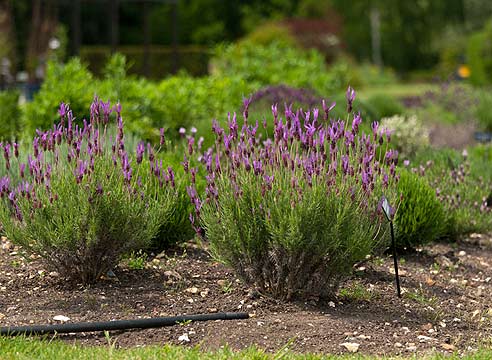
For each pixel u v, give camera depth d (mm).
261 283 6461
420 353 5566
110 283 6730
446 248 8750
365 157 6312
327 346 5586
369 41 62125
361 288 6871
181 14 46875
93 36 39469
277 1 48938
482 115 19281
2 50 22328
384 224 6824
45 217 6496
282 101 11812
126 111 11234
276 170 6293
